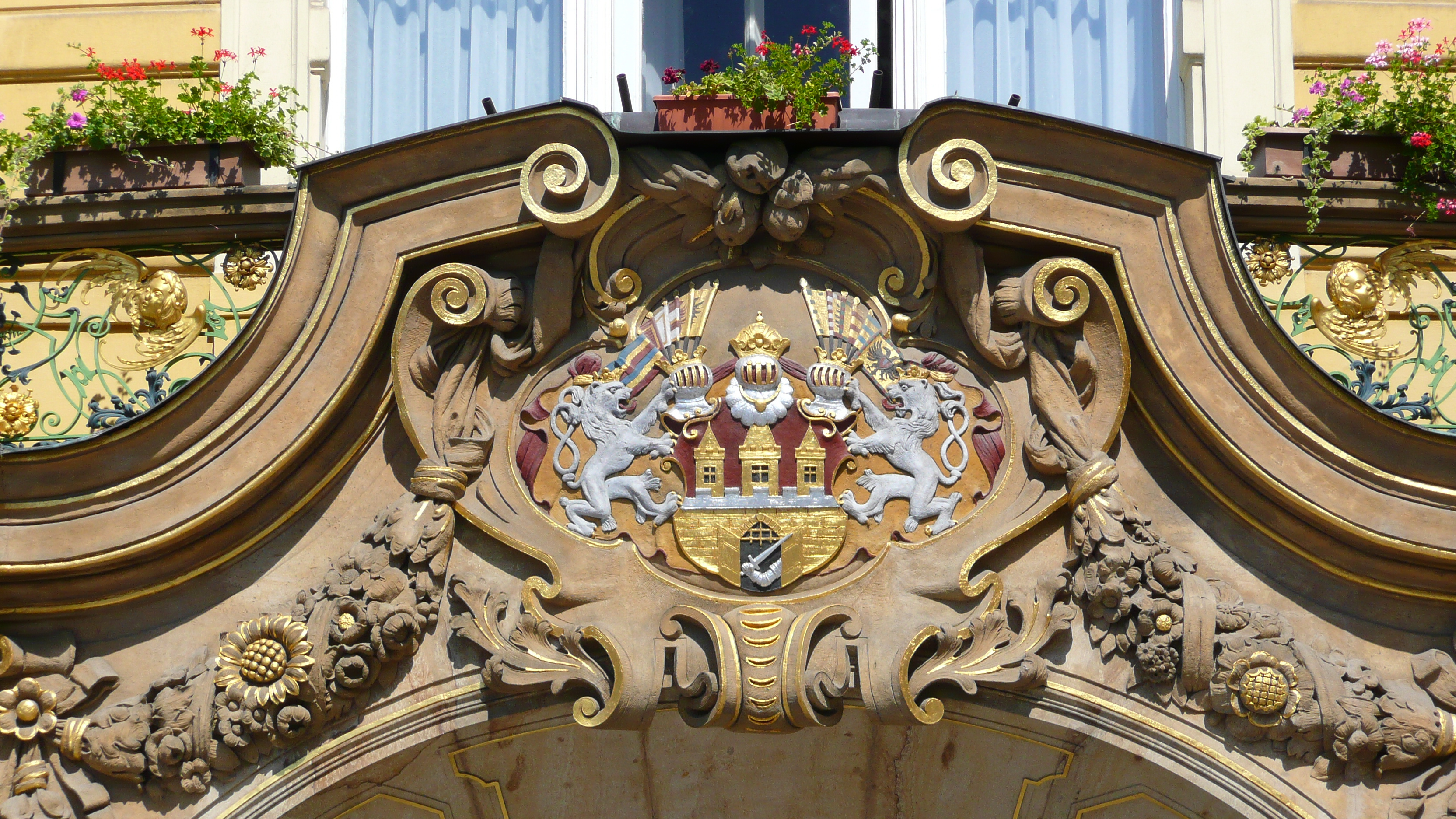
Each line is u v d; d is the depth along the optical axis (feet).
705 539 43.75
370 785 45.93
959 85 55.77
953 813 49.70
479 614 43.73
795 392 44.55
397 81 55.98
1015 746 46.47
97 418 45.96
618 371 44.93
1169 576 43.24
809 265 45.32
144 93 47.83
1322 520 43.50
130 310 46.50
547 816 49.88
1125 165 44.29
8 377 46.19
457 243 44.68
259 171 48.32
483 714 43.78
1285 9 55.01
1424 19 50.21
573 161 44.27
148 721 43.86
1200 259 44.01
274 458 44.45
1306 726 42.68
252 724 43.39
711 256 45.42
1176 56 55.47
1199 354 44.01
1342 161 46.11
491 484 44.60
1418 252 46.24
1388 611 44.39
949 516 43.93
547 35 56.24
